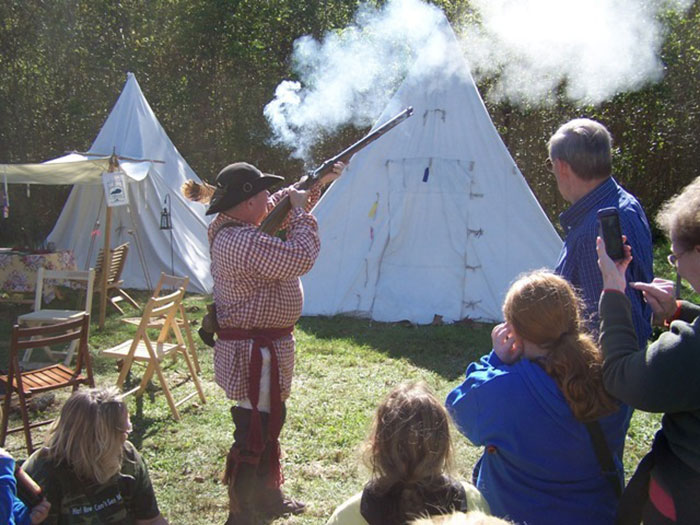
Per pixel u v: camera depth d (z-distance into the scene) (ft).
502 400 6.40
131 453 8.47
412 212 24.67
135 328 23.73
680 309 6.69
